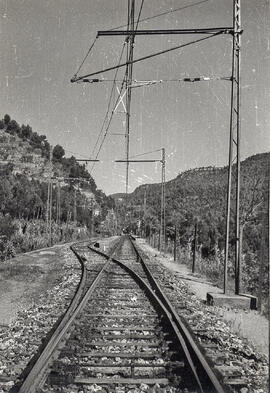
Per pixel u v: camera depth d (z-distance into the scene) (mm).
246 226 20797
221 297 12734
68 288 15234
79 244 53906
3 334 8695
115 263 25344
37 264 26016
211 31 13492
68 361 6402
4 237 32094
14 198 60938
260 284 12461
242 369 6523
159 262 28453
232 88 14031
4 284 17234
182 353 6859
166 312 9781
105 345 7488
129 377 5945
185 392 5438
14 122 176250
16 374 6039
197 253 29016
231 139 14195
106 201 169375
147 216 94938
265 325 10086
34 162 145000
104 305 11531
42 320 9836
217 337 8383
